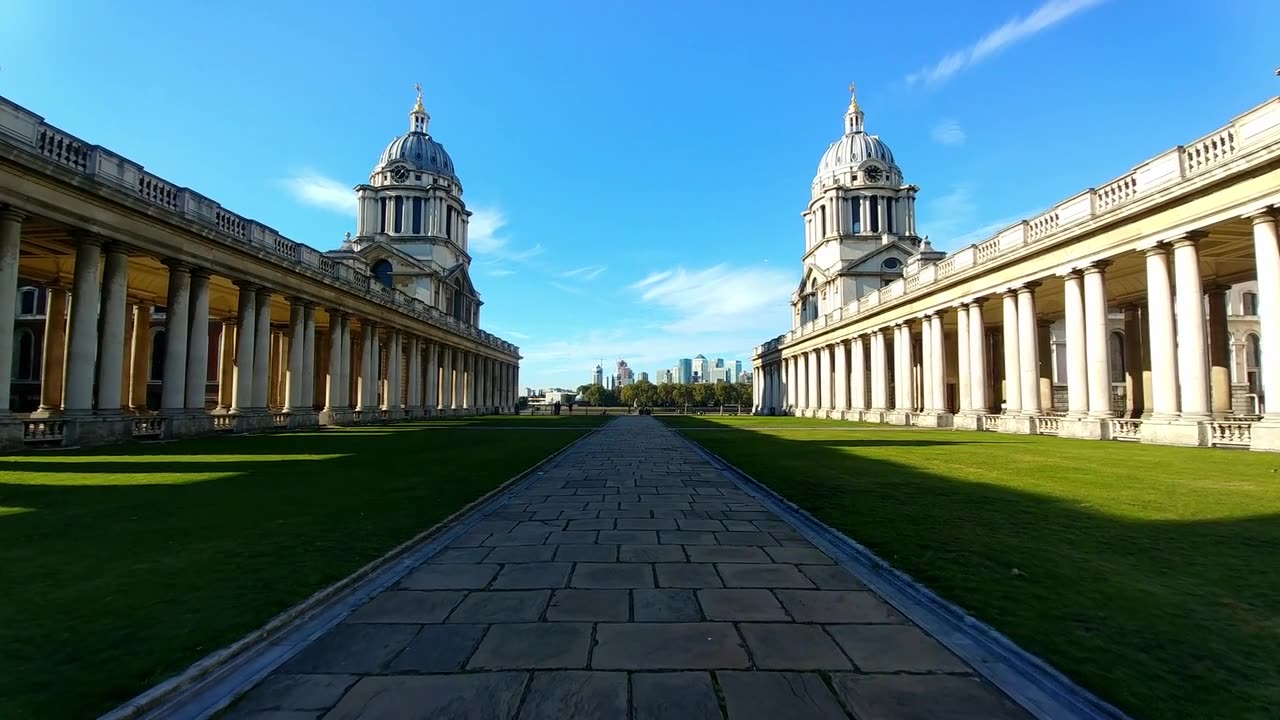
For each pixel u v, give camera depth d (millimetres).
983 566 6625
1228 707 3701
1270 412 19234
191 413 26078
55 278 29266
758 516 9812
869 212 74500
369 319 43688
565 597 5891
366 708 3818
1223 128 20891
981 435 29516
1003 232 32781
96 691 3938
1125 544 7488
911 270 44719
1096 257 26484
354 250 69188
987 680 4195
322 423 37344
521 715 3725
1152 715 3641
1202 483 12383
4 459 17203
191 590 5863
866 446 22812
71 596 5668
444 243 76312
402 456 18844
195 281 26875
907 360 44656
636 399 143875
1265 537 7793
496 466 16203
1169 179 22906
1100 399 26484
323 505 10250
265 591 5855
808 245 83812
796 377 77500
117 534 8086
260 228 31016
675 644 4789
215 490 11797
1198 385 22172
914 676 4258
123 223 22703
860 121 80625
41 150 19547
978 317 35844
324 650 4676
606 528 8914
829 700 3926
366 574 6520
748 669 4363
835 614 5438
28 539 7801
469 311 86312
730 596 5918
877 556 7078
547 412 99312
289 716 3734
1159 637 4738
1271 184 19344
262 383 31344
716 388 146625
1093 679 4062
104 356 22406
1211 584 5961
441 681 4176
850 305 56250
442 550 7641
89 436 21359
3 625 4980
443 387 62250
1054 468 15172
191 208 26062
